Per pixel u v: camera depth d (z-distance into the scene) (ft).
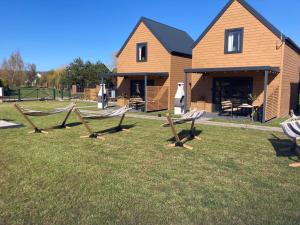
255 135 30.73
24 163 19.75
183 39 72.43
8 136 28.99
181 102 52.16
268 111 43.47
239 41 50.98
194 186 15.94
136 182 16.43
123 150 23.67
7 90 104.63
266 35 48.03
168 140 27.63
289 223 12.03
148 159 21.07
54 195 14.57
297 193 15.06
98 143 26.17
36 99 91.25
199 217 12.54
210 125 37.96
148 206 13.50
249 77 51.16
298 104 61.87
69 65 141.79
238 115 49.78
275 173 18.17
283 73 48.42
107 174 17.70
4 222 12.03
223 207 13.46
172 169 18.80
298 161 20.77
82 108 63.77
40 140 27.22
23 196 14.43
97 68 139.13
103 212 12.91
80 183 16.19
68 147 24.50
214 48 53.88
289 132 20.95
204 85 56.80
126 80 72.28
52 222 12.05
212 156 22.02
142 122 40.24
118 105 71.31
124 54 70.49
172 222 12.14
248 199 14.32
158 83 65.21
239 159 21.25
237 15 50.72
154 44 65.10
